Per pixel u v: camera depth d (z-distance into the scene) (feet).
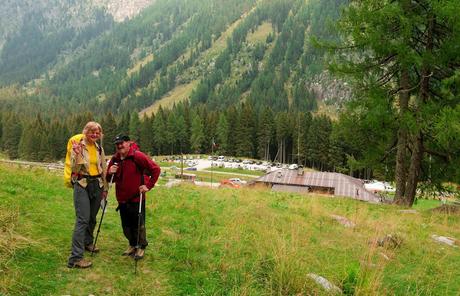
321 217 38.99
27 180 42.27
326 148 367.66
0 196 30.83
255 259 23.07
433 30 58.29
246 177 321.32
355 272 21.62
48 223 25.90
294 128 424.05
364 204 56.18
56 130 407.64
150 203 37.60
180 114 509.76
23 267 18.65
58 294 16.99
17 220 24.35
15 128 451.94
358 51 61.26
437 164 64.28
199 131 450.30
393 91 60.44
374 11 55.31
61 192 38.27
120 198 21.35
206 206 38.45
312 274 21.90
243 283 19.86
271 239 26.03
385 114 56.85
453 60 56.34
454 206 57.47
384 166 68.54
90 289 17.88
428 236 36.65
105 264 20.67
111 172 20.94
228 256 23.57
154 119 467.93
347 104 62.69
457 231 40.93
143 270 20.59
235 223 30.50
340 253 27.71
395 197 62.90
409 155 68.23
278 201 47.70
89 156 20.43
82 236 19.92
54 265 19.61
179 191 51.11
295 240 27.25
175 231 28.04
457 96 54.95
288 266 20.75
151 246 24.21
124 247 23.59
